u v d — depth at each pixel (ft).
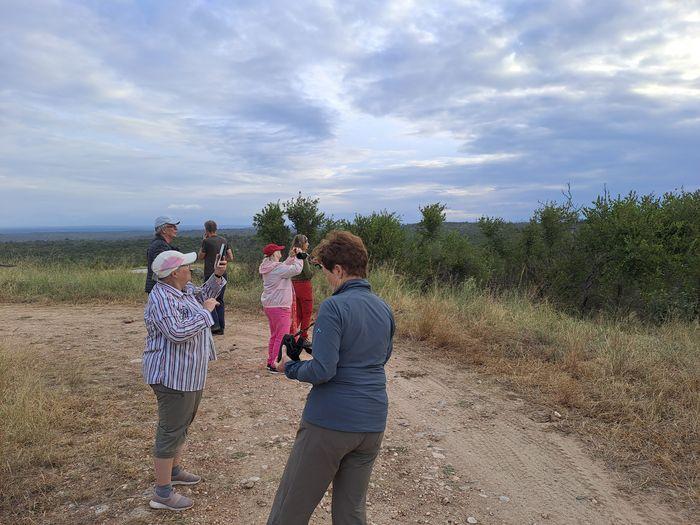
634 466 13.47
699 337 25.16
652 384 18.07
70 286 41.73
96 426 15.37
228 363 22.75
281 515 8.05
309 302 24.18
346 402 7.64
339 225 53.67
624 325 29.89
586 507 11.80
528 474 13.28
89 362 22.16
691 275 36.81
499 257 50.62
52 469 12.74
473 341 24.84
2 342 25.03
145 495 11.69
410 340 25.96
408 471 13.37
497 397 18.49
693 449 13.99
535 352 22.90
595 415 16.47
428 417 16.93
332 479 8.20
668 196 42.37
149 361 10.48
